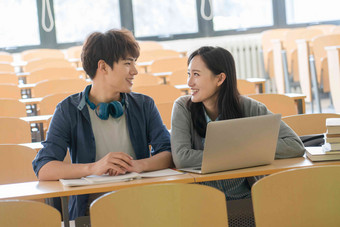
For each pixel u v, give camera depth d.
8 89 4.97
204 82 2.17
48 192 1.75
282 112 3.60
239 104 2.21
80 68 6.95
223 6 8.99
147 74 5.24
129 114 2.26
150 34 8.95
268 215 1.62
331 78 5.80
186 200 1.57
